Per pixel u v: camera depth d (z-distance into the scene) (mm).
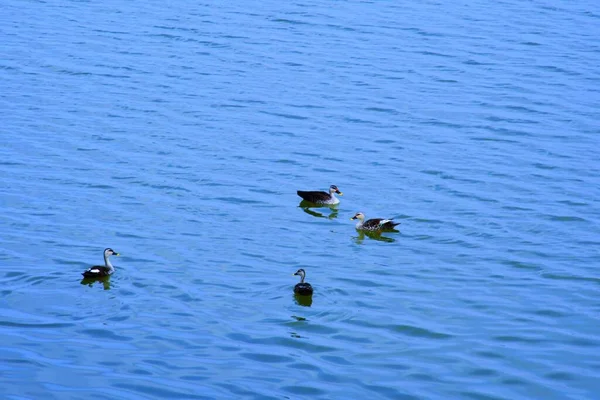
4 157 54812
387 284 41906
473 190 52469
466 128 61281
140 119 61250
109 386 33250
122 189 51344
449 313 39531
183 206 49656
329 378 34344
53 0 87750
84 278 41156
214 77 68938
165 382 33625
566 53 75125
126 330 37156
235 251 44781
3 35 76750
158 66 70812
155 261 43250
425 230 47844
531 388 34156
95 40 76188
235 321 38219
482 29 80750
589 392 33938
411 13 85125
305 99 65312
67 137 58031
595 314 39688
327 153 57094
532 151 57875
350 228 48000
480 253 45250
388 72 70625
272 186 52594
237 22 81500
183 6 86312
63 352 35406
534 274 43219
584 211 49844
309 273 42750
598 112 64000
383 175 54344
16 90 65375
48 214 47938
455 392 33750
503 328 38375
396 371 35000
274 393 33188
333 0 88750
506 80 69438
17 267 41844
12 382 33219
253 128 60469
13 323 37312
